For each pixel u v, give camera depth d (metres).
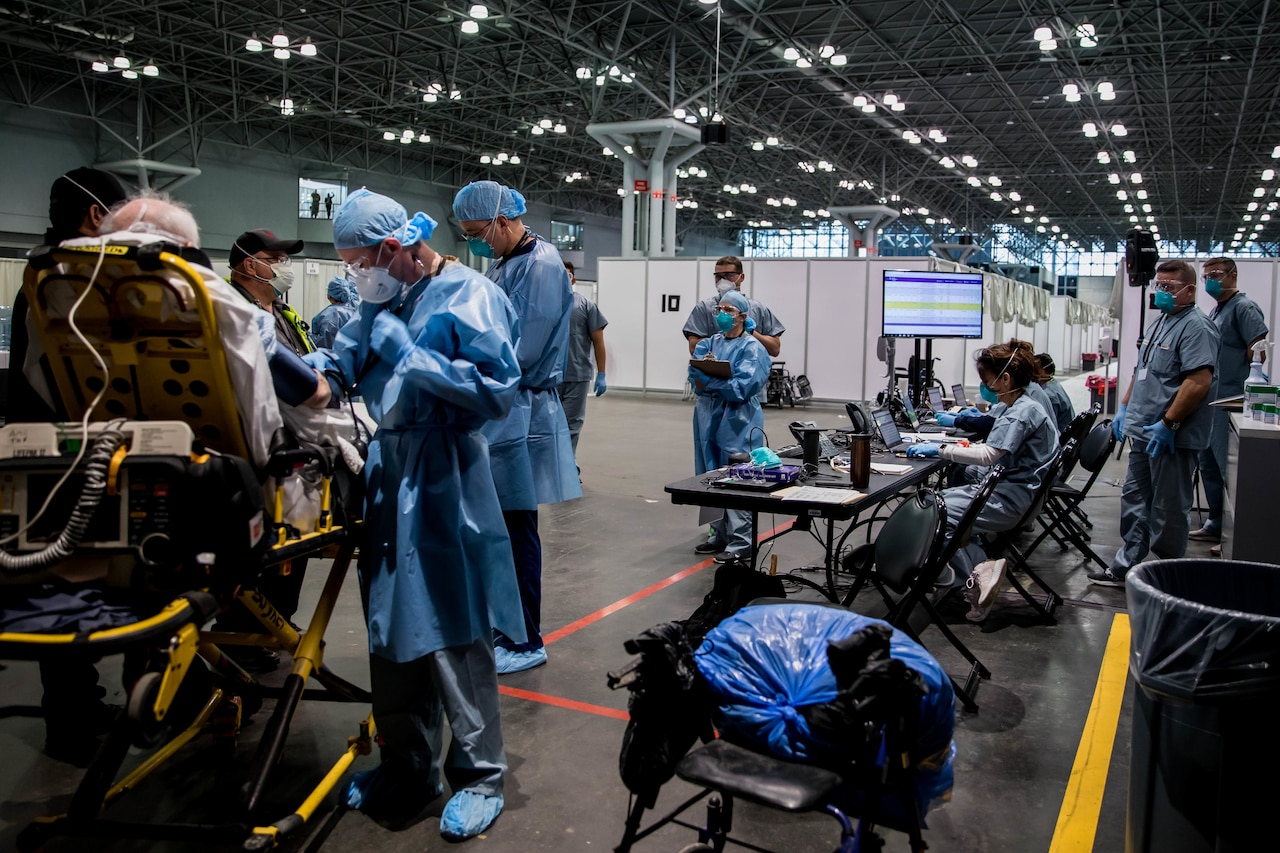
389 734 2.39
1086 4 14.01
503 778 2.60
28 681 3.38
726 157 26.56
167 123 19.95
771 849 2.30
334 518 2.33
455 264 2.41
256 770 2.08
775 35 15.95
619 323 15.29
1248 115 21.00
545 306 3.36
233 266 3.16
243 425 1.98
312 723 3.04
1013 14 14.72
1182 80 18.28
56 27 14.66
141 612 1.77
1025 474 4.17
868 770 1.72
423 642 2.26
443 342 2.28
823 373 14.62
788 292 14.66
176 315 1.86
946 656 3.74
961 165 26.62
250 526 1.86
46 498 1.81
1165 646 1.77
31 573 1.70
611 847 2.31
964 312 7.34
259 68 18.11
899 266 14.16
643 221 17.81
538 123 20.47
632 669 1.78
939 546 2.93
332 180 23.95
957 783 2.67
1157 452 4.61
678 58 17.72
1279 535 3.79
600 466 8.40
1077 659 3.72
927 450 4.52
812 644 1.96
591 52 15.20
